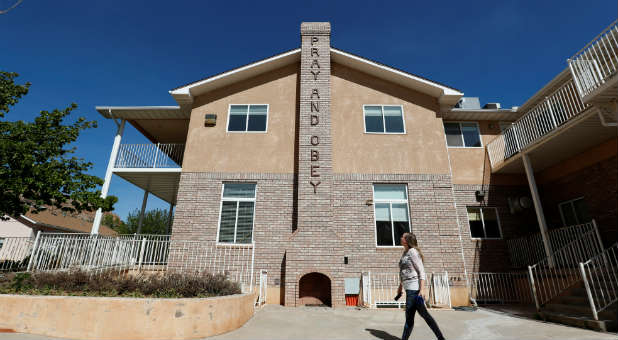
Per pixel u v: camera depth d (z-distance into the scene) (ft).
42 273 23.36
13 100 35.94
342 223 35.91
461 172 42.86
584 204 36.50
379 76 41.98
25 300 19.02
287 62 42.37
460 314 27.96
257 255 34.78
